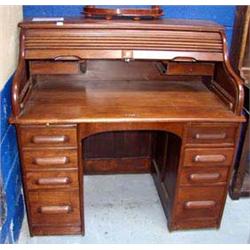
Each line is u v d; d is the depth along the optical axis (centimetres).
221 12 210
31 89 184
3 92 153
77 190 175
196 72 192
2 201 150
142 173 247
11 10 167
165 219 204
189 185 179
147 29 172
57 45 168
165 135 204
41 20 177
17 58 180
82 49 168
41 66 183
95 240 187
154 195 227
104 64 201
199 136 165
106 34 170
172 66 190
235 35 207
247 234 194
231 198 224
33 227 184
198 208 187
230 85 170
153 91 191
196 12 210
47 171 168
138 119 156
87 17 185
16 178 183
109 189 232
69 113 159
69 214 182
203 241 188
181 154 170
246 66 204
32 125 155
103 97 180
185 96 185
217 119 160
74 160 166
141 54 171
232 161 174
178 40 173
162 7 207
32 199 175
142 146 241
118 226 198
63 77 201
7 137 163
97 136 233
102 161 242
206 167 174
